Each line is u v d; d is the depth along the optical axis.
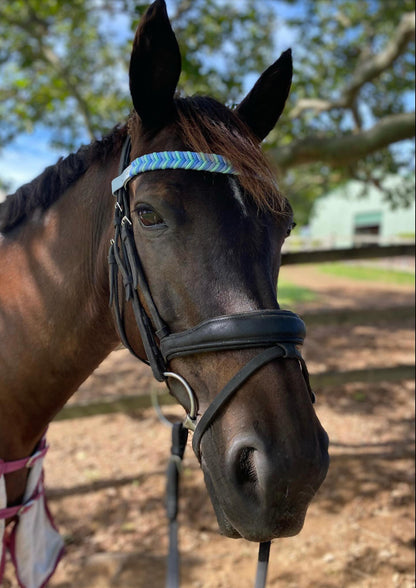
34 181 1.56
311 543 2.75
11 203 1.53
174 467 1.96
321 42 7.40
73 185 1.44
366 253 3.79
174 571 1.80
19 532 1.50
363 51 7.65
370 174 8.38
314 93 7.80
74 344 1.41
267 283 1.07
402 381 5.18
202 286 1.05
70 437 3.98
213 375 1.04
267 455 0.91
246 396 0.97
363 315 3.71
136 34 1.09
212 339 1.01
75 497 3.17
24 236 1.48
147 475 3.42
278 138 6.57
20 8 6.42
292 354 1.00
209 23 6.03
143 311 1.16
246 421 0.95
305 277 15.89
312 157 4.55
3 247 1.50
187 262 1.07
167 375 1.13
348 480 3.34
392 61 5.65
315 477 0.92
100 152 1.41
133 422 4.26
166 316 1.10
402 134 4.29
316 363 5.64
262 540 0.94
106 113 7.46
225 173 1.11
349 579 2.49
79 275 1.37
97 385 5.09
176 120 1.18
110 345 1.46
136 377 5.34
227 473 0.95
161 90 1.17
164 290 1.10
